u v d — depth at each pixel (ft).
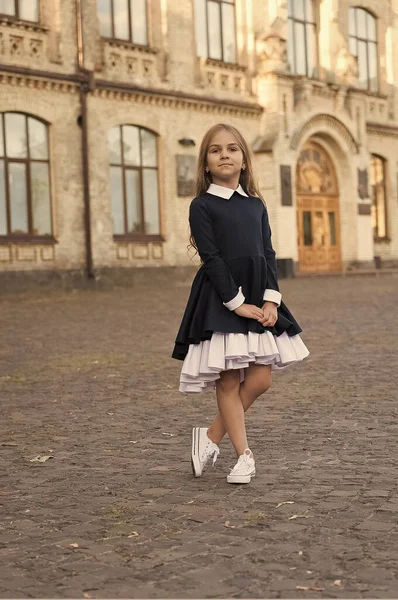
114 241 96.17
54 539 14.66
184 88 103.91
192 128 104.83
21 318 61.98
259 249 17.62
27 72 86.63
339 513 15.65
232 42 111.45
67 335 50.34
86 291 92.07
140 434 23.75
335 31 123.75
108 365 37.81
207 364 17.34
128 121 97.60
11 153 87.04
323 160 124.88
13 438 23.67
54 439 23.39
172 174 103.04
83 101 92.38
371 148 133.08
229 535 14.53
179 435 23.47
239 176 18.33
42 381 33.99
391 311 60.08
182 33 103.81
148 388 31.63
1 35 85.40
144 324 55.62
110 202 95.81
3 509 16.72
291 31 119.24
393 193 136.26
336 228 126.41
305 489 17.44
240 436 18.10
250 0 112.57
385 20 135.33
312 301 71.15
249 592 11.91
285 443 21.89
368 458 19.99
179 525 15.23
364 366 35.24
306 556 13.33
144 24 100.63
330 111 121.39
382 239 135.74
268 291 17.54
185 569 12.91
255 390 18.16
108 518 15.84
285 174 114.01
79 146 92.68
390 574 12.46
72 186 92.17
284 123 113.91
